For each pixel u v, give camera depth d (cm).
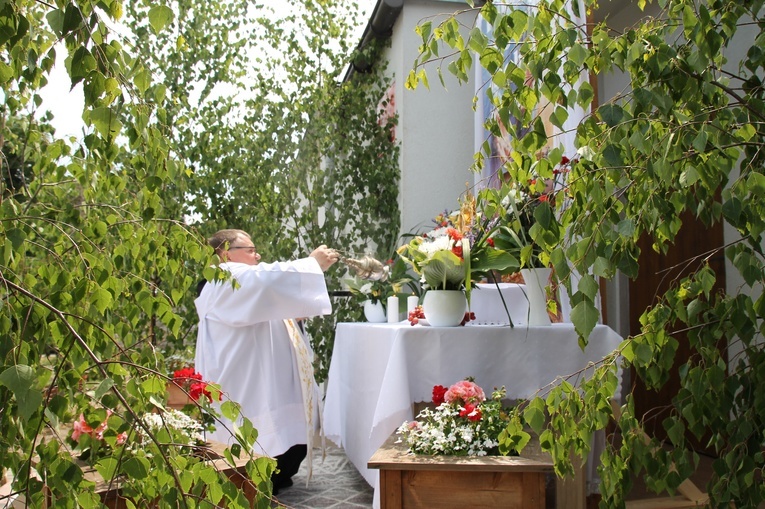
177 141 588
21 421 109
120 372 135
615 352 142
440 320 284
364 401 336
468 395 241
